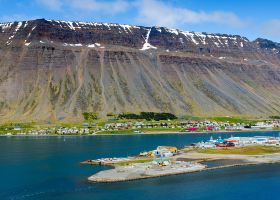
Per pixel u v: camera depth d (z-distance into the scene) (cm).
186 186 16950
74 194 15512
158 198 15150
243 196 15638
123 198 15025
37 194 15500
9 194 15525
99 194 15525
